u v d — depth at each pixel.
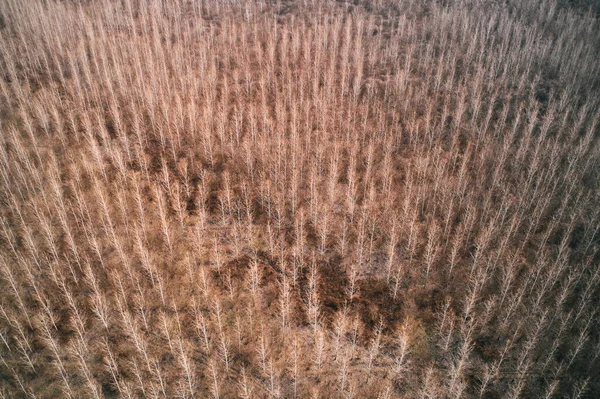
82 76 98.31
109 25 122.50
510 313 55.47
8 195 66.56
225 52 111.25
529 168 77.81
